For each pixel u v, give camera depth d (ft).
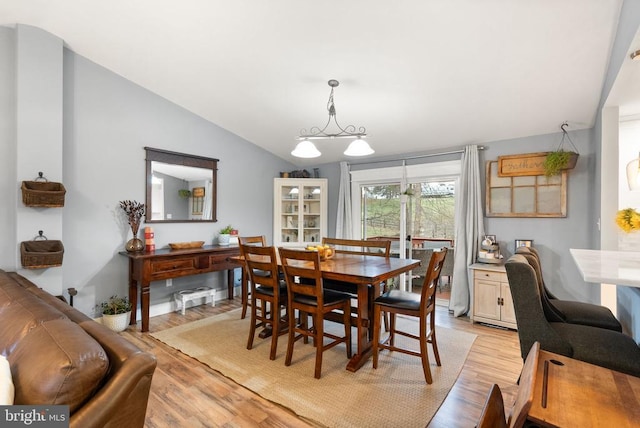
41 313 4.31
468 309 12.44
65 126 10.09
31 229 9.07
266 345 9.46
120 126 11.30
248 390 7.05
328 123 13.03
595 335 5.30
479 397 6.79
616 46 6.98
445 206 14.02
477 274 11.51
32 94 9.07
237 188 15.20
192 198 13.42
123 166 11.39
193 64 10.34
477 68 8.78
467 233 12.61
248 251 9.08
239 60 9.82
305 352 9.01
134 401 3.37
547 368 3.42
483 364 8.29
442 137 12.93
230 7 7.80
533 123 11.02
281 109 12.50
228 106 12.74
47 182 9.14
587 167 10.80
